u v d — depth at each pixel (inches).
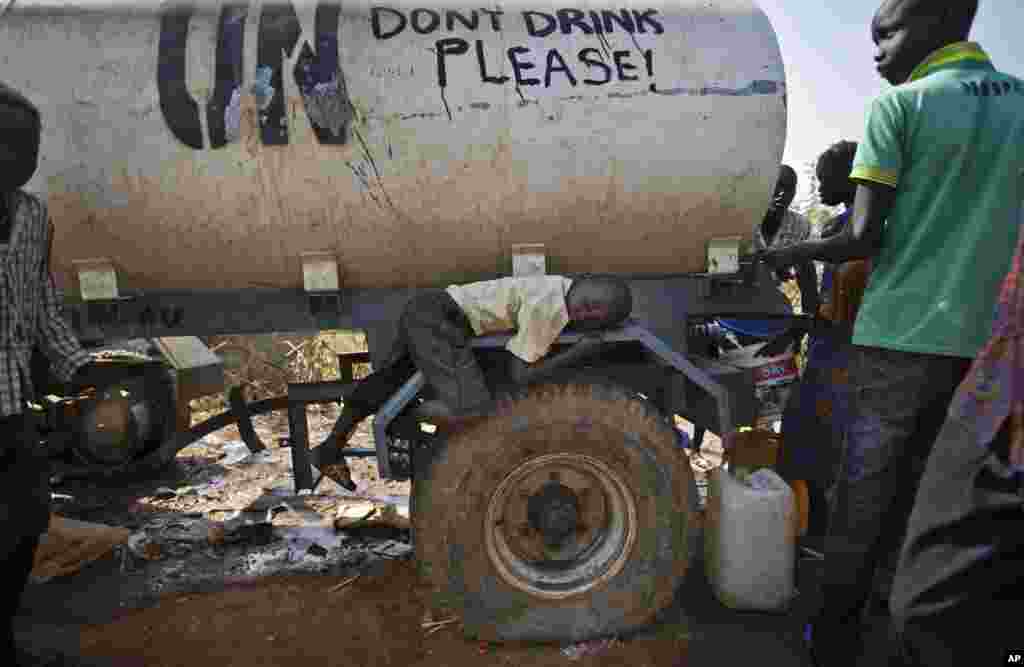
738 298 122.9
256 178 103.6
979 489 56.4
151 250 106.7
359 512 145.0
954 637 57.4
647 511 102.7
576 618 103.6
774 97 111.5
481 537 100.5
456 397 95.8
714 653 101.3
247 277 111.2
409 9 106.9
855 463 85.7
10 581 86.3
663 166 110.1
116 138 101.2
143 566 128.0
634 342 110.2
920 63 82.3
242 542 135.8
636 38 109.7
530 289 101.6
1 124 71.0
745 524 106.8
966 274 76.8
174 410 139.3
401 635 106.3
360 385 115.3
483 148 106.3
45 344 88.0
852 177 80.4
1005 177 75.0
